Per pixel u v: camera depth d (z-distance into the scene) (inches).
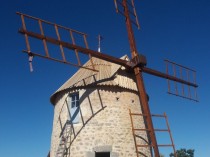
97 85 581.3
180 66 689.6
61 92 618.2
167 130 556.1
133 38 625.3
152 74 624.4
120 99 585.3
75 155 542.6
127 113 581.3
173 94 649.6
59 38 520.1
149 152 590.2
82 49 540.1
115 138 550.0
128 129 569.0
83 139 550.9
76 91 595.2
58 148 560.1
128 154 547.8
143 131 594.6
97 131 552.7
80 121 569.0
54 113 639.1
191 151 1673.2
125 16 648.4
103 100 574.9
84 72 628.1
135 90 608.1
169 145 542.6
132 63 595.8
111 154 532.7
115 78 590.6
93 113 567.2
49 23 522.9
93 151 538.3
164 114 570.6
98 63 639.8
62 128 585.9
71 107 596.7
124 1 658.2
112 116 566.3
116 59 580.7
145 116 556.7
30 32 491.2
